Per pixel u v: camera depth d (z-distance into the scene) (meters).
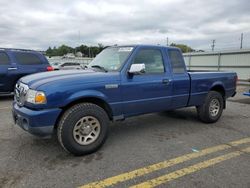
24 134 4.98
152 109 4.88
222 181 3.19
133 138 4.86
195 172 3.44
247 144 4.58
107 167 3.57
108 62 4.77
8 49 9.27
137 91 4.53
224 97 6.37
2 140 4.64
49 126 3.64
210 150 4.26
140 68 4.22
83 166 3.59
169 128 5.59
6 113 6.98
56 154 4.01
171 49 5.23
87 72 4.29
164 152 4.15
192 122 6.11
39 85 3.67
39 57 9.95
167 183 3.14
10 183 3.10
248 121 6.34
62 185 3.07
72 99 3.76
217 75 6.08
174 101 5.21
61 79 3.81
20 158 3.85
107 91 4.14
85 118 3.90
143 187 3.05
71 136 3.77
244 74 22.69
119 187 3.04
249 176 3.33
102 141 4.13
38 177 3.26
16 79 9.26
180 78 5.24
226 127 5.73
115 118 4.39
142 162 3.75
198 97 5.70
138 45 4.72
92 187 3.04
